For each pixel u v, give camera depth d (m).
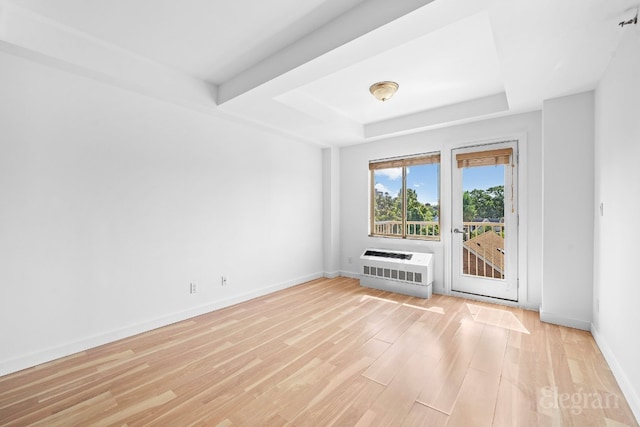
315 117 3.64
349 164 5.16
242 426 1.62
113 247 2.69
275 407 1.77
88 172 2.53
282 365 2.25
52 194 2.35
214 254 3.52
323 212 5.25
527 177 3.46
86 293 2.52
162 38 2.32
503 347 2.50
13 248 2.17
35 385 2.00
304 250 4.85
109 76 2.46
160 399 1.85
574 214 2.86
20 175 2.20
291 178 4.61
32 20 2.03
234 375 2.12
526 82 2.61
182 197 3.21
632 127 1.79
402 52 2.50
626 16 1.72
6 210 2.14
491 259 3.77
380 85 3.05
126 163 2.76
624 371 1.90
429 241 4.28
